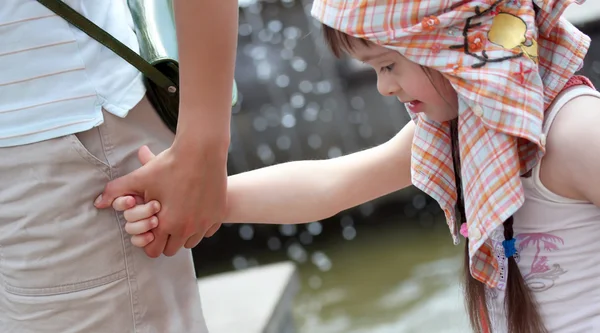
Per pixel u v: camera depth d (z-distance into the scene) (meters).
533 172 1.43
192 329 1.76
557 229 1.46
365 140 4.74
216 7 1.48
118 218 1.62
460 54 1.38
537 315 1.49
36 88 1.53
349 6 1.41
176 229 1.63
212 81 1.52
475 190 1.40
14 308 1.67
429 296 3.65
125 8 1.68
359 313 3.62
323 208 1.82
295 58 4.73
